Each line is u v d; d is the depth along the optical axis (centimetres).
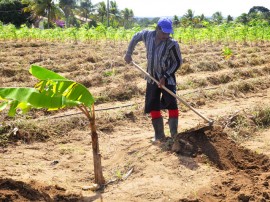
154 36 564
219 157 512
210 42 2131
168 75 559
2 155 581
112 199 433
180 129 689
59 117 722
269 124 715
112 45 1938
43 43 1984
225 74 1105
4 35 2169
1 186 399
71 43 2103
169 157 510
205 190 433
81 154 596
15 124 655
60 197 429
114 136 670
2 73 1092
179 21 5431
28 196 398
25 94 378
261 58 1403
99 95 890
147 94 591
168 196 428
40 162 565
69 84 403
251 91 990
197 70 1198
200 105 860
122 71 1168
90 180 509
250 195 416
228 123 692
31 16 4456
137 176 485
